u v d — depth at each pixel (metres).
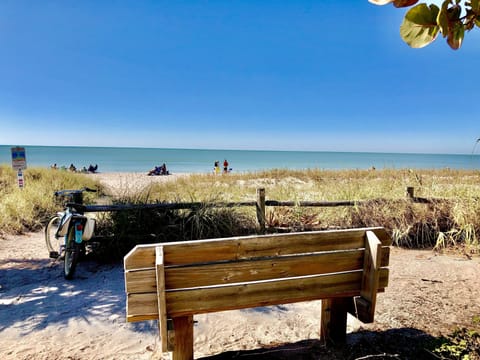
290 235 1.94
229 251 1.84
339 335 2.25
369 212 5.35
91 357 2.19
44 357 2.19
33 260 4.37
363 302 2.10
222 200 5.42
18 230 5.95
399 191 6.03
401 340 2.27
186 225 4.95
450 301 2.92
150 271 1.71
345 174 12.10
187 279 1.78
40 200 7.17
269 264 1.92
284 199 6.29
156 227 4.80
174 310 1.77
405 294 3.10
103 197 8.95
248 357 2.13
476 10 0.94
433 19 0.96
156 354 2.22
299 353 2.17
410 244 4.83
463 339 2.25
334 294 2.09
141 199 5.45
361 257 2.11
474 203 4.98
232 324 2.64
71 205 3.98
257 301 1.92
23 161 7.66
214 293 1.83
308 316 2.77
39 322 2.67
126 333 2.51
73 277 3.73
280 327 2.58
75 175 12.36
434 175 8.16
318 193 6.59
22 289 3.37
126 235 4.45
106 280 3.65
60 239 5.50
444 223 5.05
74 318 2.75
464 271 3.68
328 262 2.04
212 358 2.13
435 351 2.10
